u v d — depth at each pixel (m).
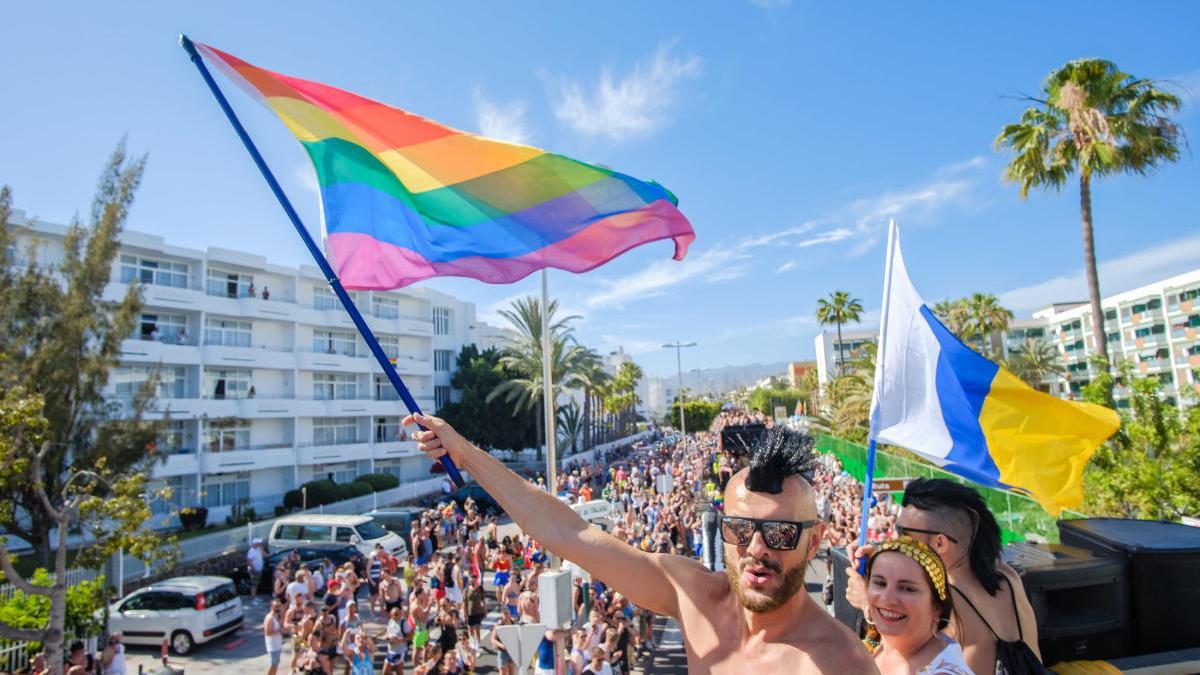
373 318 46.56
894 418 5.84
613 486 30.67
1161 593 3.75
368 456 44.12
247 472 38.19
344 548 21.14
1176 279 66.62
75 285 19.11
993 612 2.95
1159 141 19.47
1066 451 5.36
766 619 1.84
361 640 12.11
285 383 41.28
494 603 18.92
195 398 35.72
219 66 3.88
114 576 18.58
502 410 50.69
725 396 147.38
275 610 13.79
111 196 20.03
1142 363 70.62
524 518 2.43
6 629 11.12
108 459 18.72
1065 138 20.30
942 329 5.79
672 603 2.15
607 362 110.25
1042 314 91.56
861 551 3.52
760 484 1.87
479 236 4.27
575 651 11.20
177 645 15.57
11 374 16.64
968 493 3.05
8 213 18.95
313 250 3.45
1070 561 3.89
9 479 12.16
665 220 4.38
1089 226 20.41
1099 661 3.60
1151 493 13.70
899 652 2.49
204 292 36.88
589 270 4.34
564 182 4.30
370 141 4.17
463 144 4.27
